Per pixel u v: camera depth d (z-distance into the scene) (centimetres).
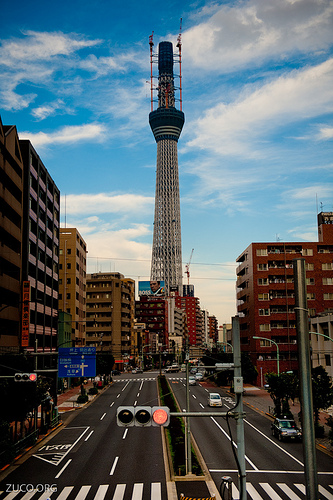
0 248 5016
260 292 9419
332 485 2527
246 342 10194
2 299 5547
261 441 3775
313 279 9481
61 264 10206
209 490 2398
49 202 8019
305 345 1001
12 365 3756
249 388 8625
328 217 9956
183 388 8425
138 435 4128
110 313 14088
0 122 5094
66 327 8856
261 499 2277
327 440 3741
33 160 6775
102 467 2961
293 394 4700
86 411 5731
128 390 8106
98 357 9100
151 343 18788
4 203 5266
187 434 2756
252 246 9619
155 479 2662
